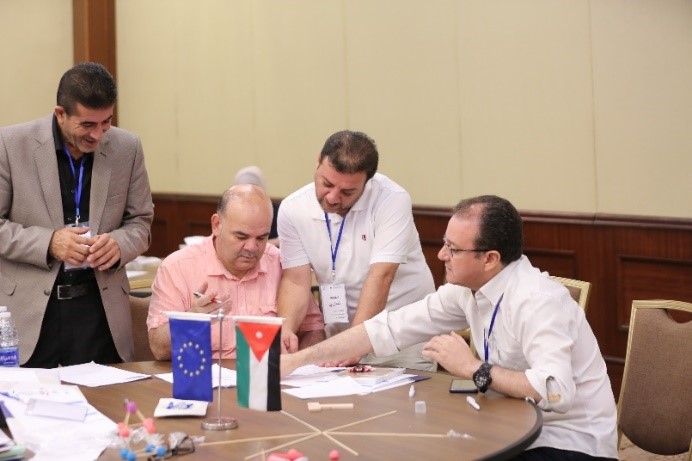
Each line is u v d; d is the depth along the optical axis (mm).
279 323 2266
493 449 2174
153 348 3189
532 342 2645
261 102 7145
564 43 5262
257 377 2291
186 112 7828
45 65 8133
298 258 3551
